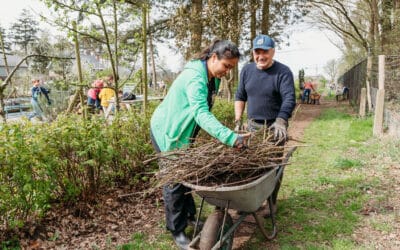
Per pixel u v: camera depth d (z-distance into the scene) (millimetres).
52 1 4441
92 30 4949
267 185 3174
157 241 3803
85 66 6160
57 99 11883
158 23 14758
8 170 3430
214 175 3109
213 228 2996
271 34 16219
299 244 3707
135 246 3643
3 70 27500
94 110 6285
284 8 16078
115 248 3639
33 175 3646
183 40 11758
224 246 3211
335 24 22672
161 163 3486
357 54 28281
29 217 3928
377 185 5215
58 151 3934
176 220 3604
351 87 18641
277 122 3602
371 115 11531
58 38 5965
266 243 3760
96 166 4449
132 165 5062
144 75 5676
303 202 4727
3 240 3627
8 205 3527
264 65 3982
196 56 3322
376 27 17984
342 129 10180
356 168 6098
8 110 11789
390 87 10086
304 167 6348
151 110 6102
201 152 3092
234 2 10977
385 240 3707
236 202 3010
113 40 5395
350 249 3521
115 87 5258
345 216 4238
